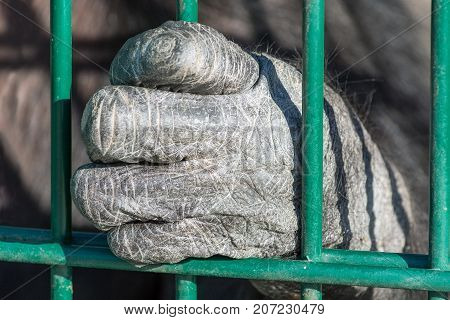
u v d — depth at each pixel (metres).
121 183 1.08
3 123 2.19
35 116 2.19
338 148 1.34
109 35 2.18
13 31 2.16
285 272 1.15
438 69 1.09
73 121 2.19
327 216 1.32
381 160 1.64
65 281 1.31
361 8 1.91
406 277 1.10
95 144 1.05
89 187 1.08
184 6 1.25
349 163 1.40
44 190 2.21
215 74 1.09
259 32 2.03
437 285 1.09
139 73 1.06
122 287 2.40
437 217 1.10
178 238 1.10
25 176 2.21
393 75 1.97
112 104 1.04
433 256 1.11
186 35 1.07
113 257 1.25
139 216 1.08
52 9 1.28
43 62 2.19
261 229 1.16
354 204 1.43
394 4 1.90
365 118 1.86
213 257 1.17
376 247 1.58
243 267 1.16
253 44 1.99
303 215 1.16
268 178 1.16
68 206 1.30
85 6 2.17
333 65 1.97
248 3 2.00
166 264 1.20
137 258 1.10
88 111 1.05
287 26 2.00
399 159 1.97
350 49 1.97
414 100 1.98
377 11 1.91
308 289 1.15
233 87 1.14
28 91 2.19
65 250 1.28
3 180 2.21
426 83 1.96
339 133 1.35
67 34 1.28
